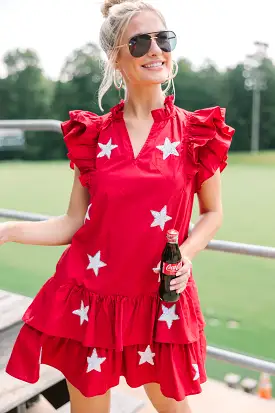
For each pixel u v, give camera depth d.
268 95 41.34
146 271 1.50
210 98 41.34
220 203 1.61
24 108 37.91
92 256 1.55
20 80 37.53
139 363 1.55
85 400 1.62
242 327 7.28
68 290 1.59
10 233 1.65
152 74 1.50
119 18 1.52
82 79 37.22
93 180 1.53
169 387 1.51
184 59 41.34
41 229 1.68
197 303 1.60
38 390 1.95
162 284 1.46
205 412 2.31
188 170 1.50
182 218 1.51
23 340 1.64
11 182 24.12
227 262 11.16
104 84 1.68
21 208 17.06
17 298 2.43
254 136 41.34
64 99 37.59
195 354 1.55
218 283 9.66
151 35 1.48
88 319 1.53
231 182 23.77
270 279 9.81
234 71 41.19
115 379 1.56
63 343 1.60
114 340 1.51
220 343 6.65
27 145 35.84
